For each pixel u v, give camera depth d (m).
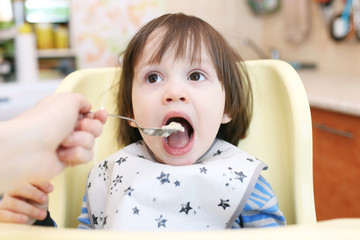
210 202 0.64
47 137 0.34
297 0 2.04
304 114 0.73
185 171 0.65
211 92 0.68
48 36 2.28
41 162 0.35
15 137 0.32
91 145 0.41
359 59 1.82
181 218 0.64
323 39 2.00
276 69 0.79
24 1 2.23
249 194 0.63
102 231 0.30
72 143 0.40
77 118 0.41
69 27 2.33
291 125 0.74
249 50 2.43
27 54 2.10
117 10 2.38
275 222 0.66
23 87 1.98
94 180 0.75
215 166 0.66
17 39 2.10
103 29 2.37
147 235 0.29
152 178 0.65
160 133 0.58
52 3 2.27
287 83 0.76
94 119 0.46
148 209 0.64
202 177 0.64
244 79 0.81
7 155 0.32
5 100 1.93
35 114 0.35
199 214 0.64
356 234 0.29
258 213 0.67
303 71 2.05
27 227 0.32
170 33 0.69
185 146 0.67
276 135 0.78
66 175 0.77
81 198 0.81
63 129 0.36
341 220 0.35
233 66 0.76
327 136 1.41
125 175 0.70
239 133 0.81
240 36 2.45
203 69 0.68
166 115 0.65
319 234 0.29
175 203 0.64
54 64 2.32
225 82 0.73
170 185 0.64
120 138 0.85
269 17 2.41
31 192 0.56
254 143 0.80
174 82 0.66
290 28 2.10
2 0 2.09
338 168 1.38
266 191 0.68
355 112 1.24
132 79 0.73
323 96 1.39
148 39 0.70
